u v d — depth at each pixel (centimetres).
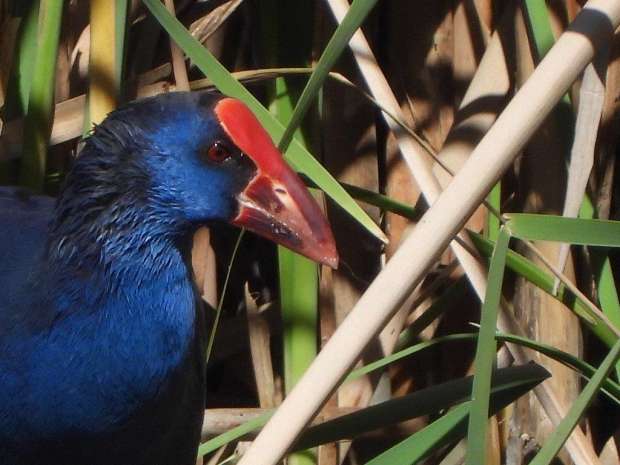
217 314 296
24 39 298
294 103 300
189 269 289
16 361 288
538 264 300
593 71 291
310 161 290
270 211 287
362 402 301
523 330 300
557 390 300
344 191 290
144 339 288
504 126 283
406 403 292
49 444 290
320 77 285
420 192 299
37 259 288
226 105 286
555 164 299
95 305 287
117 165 286
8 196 294
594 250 296
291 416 283
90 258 287
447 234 283
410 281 283
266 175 286
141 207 286
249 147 286
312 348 298
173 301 288
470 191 283
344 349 283
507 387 290
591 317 294
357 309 283
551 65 284
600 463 298
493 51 300
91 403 288
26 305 288
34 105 296
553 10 299
